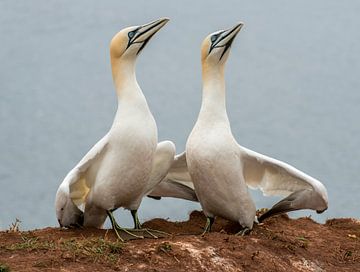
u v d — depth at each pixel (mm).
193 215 19109
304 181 17406
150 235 16891
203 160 16984
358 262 16766
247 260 15680
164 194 19578
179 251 15422
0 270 13906
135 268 14742
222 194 17203
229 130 17297
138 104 17109
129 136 16750
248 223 17500
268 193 18203
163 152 17984
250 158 17438
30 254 15016
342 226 18906
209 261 15336
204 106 17438
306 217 19438
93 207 17469
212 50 17500
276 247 16500
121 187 17000
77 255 14859
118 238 16578
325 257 16750
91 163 17047
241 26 17547
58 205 16531
